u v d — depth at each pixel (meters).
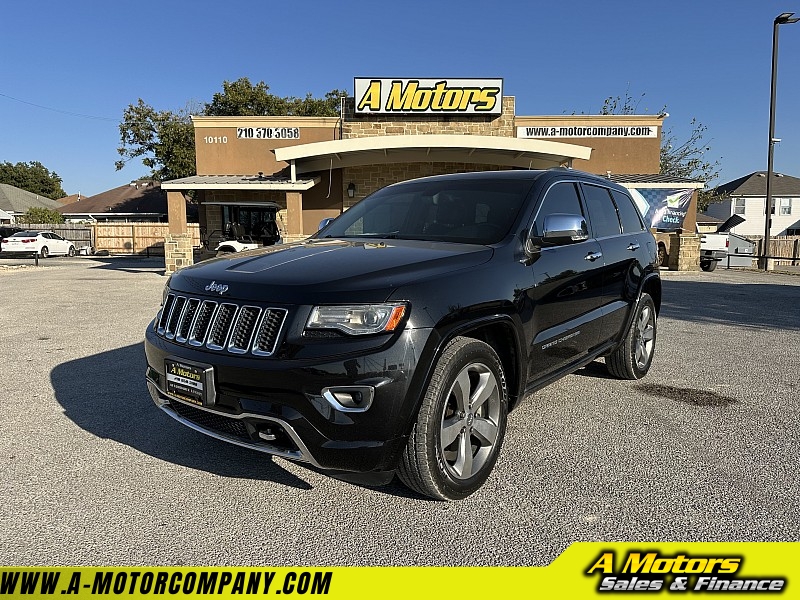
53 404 4.62
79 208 46.19
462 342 2.97
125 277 16.48
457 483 3.00
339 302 2.69
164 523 2.84
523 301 3.41
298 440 2.66
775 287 14.23
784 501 3.04
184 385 3.00
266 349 2.75
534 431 4.05
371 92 19.38
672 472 3.39
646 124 20.11
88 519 2.87
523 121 19.95
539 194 3.97
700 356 6.39
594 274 4.32
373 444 2.65
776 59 21.42
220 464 3.51
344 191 20.06
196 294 3.12
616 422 4.23
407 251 3.29
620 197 5.32
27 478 3.30
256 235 19.11
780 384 5.25
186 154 36.94
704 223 36.16
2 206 51.25
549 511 2.95
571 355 4.16
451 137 16.45
